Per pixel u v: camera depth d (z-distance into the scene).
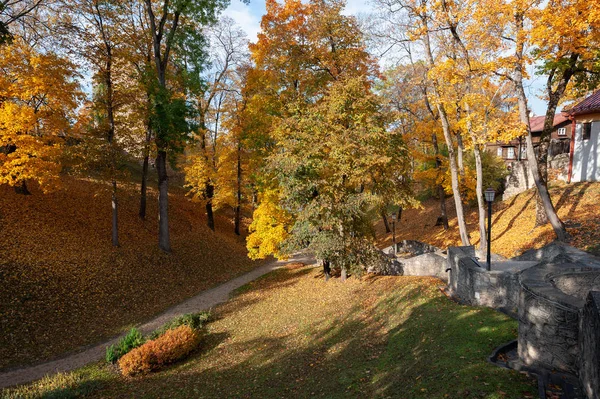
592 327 4.88
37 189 21.94
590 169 19.19
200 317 16.12
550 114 14.71
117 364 12.06
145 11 23.03
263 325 14.95
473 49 14.59
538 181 14.25
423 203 39.19
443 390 5.97
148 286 19.28
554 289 6.34
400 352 9.05
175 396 9.81
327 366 9.89
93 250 19.16
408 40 17.89
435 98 15.77
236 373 10.91
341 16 19.97
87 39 16.86
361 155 15.16
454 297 12.33
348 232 17.59
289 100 20.91
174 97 21.59
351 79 15.86
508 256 15.96
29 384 10.64
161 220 23.11
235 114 27.77
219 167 28.64
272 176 20.91
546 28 11.19
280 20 21.48
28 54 15.62
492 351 7.20
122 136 20.09
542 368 6.06
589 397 4.93
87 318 14.98
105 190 20.53
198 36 22.34
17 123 14.97
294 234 18.52
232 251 30.14
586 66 13.37
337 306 15.11
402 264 17.64
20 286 14.26
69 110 17.38
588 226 14.28
